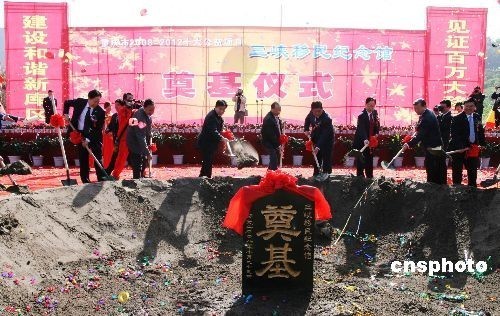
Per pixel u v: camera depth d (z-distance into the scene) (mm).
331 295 7777
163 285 8281
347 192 11156
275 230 7785
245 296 7766
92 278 8273
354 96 20625
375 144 11789
